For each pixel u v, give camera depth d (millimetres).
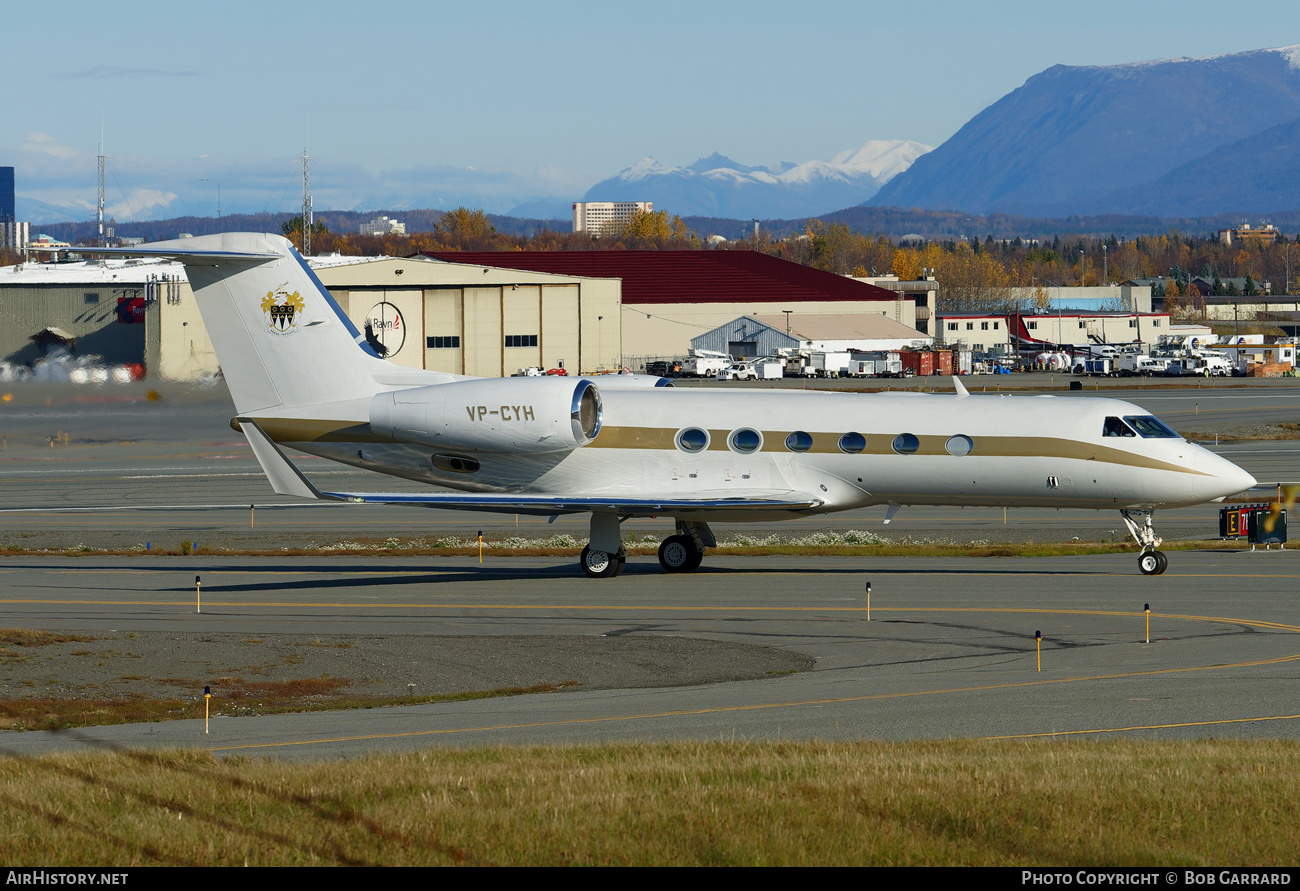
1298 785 42062
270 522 155625
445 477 116875
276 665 76312
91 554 129750
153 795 41594
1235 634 81000
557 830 37656
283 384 117062
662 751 49031
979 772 43719
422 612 94062
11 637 82312
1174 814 39062
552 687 70812
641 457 112875
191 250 113500
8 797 41344
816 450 110000
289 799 41062
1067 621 86750
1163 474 103625
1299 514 150750
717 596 99688
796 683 69438
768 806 39688
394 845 36469
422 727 59906
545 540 136625
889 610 92188
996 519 152500
